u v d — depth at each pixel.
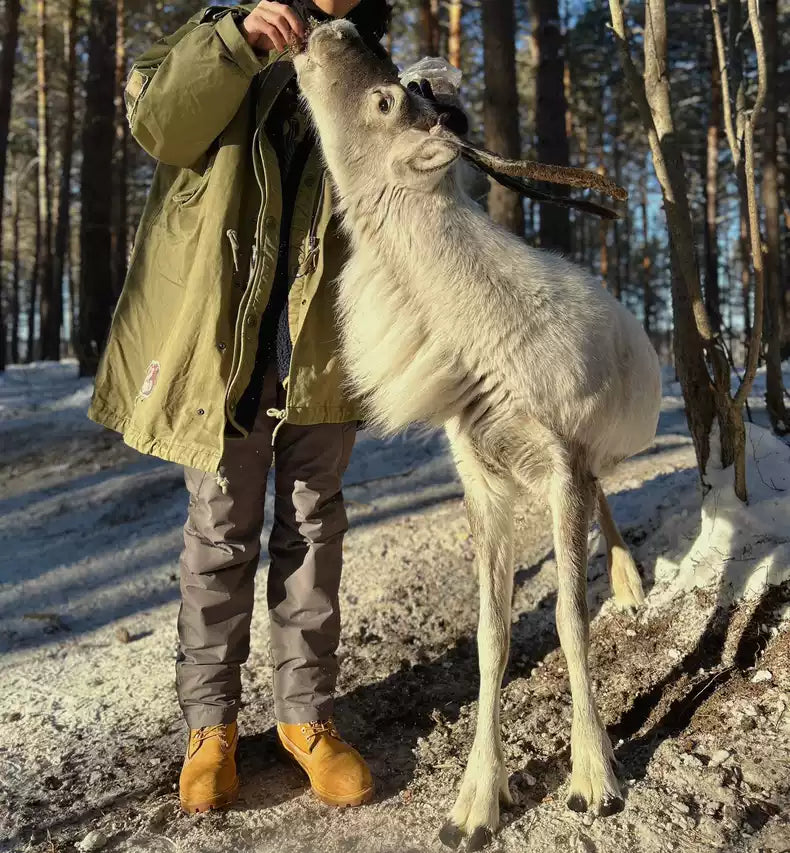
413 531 4.36
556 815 2.17
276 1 2.26
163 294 2.39
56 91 21.52
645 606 3.06
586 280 2.48
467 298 2.25
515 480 2.46
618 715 2.64
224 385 2.26
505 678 2.99
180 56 2.17
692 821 2.07
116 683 3.23
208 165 2.39
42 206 24.52
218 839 2.20
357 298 2.34
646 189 25.05
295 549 2.48
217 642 2.41
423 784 2.39
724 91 3.09
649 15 2.98
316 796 2.35
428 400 2.36
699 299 2.89
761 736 2.32
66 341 34.97
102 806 2.41
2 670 3.46
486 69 9.05
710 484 3.10
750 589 2.83
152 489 5.72
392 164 2.22
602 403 2.34
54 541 5.06
